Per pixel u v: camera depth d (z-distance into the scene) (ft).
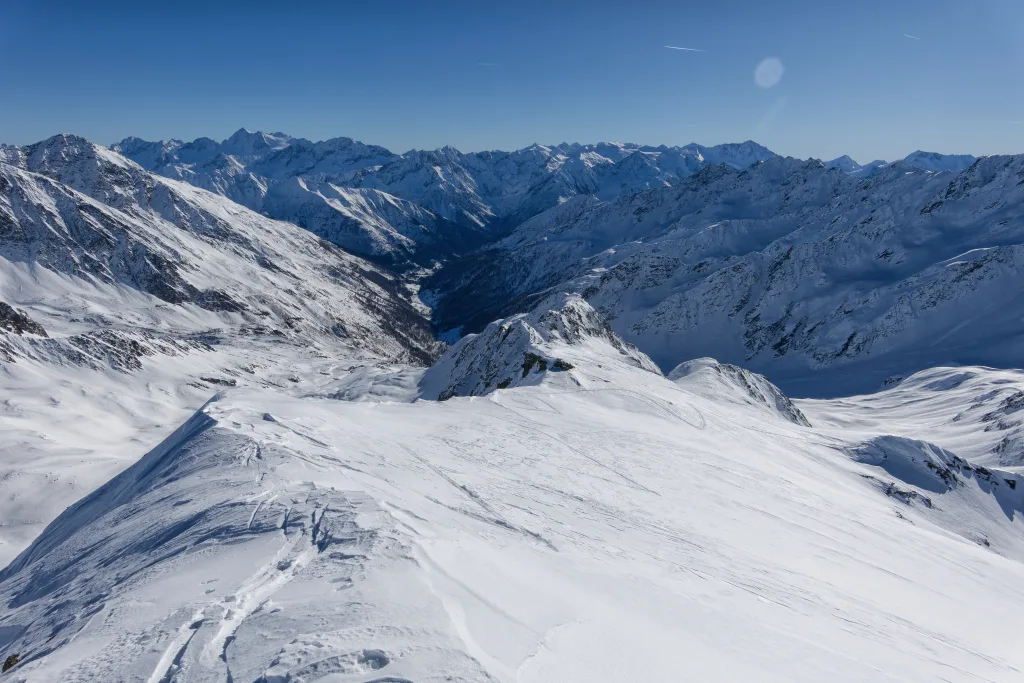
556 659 37.40
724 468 154.51
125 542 68.13
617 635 44.21
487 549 58.85
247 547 53.88
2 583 94.58
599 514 93.91
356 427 122.31
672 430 190.19
